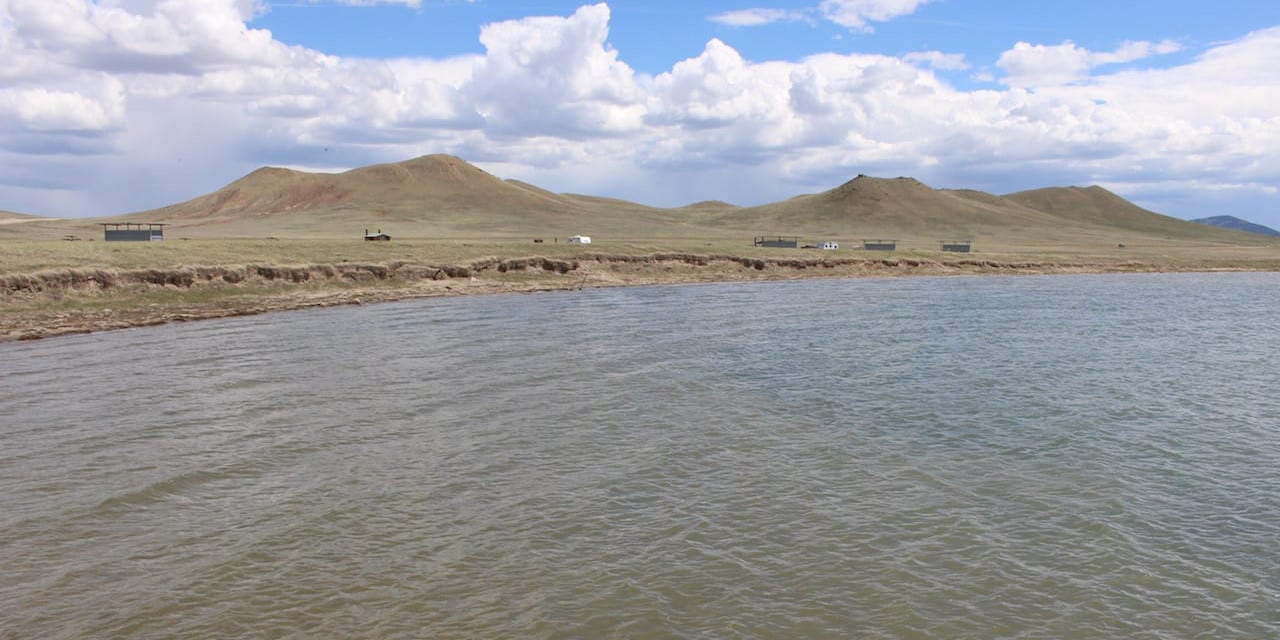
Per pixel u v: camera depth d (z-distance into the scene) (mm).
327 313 47406
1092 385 26391
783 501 15289
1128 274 108312
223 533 13617
